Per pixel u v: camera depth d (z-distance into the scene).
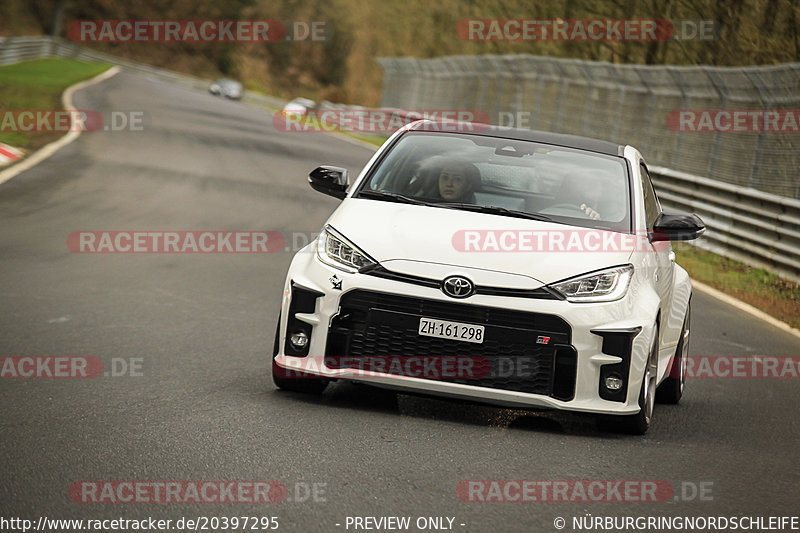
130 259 40.22
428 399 22.77
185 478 15.70
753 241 55.78
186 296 33.94
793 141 60.34
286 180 77.50
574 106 100.00
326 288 20.69
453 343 19.98
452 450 18.33
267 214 57.94
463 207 22.27
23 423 18.41
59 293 32.50
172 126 112.12
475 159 24.05
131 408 19.92
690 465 18.84
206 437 18.08
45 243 41.59
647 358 20.53
